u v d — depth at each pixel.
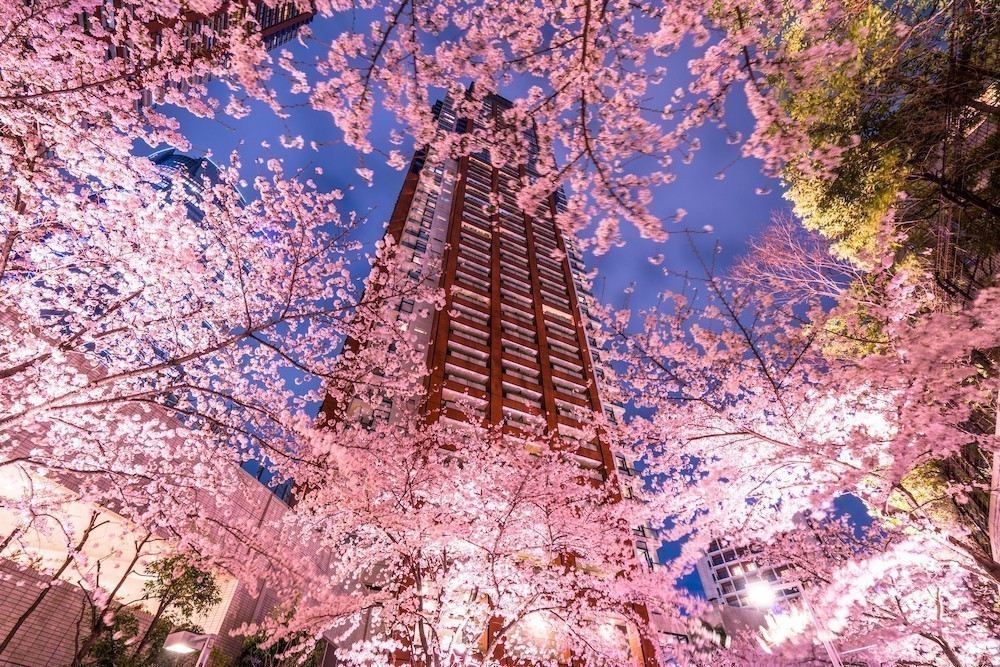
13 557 14.59
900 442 8.53
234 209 12.20
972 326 7.12
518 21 6.85
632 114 6.42
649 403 13.34
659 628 24.91
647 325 12.81
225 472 16.84
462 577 17.17
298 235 11.74
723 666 15.52
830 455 9.85
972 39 7.41
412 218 49.00
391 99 7.55
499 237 50.97
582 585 18.92
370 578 20.72
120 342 12.42
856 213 10.25
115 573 19.22
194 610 19.31
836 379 10.09
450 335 38.09
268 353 14.99
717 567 75.38
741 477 11.93
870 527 14.86
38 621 15.82
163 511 13.41
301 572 13.03
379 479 15.07
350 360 14.52
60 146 9.77
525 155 8.06
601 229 6.50
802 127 5.72
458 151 8.41
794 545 14.73
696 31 5.67
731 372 11.77
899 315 9.58
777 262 12.71
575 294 50.03
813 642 13.38
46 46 8.62
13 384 10.84
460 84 8.45
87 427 13.04
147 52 8.67
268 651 19.19
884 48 8.14
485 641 22.44
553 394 37.81
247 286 12.65
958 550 9.14
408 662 20.84
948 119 8.14
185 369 13.62
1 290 11.03
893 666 12.92
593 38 6.38
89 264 11.40
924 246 10.10
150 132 10.41
